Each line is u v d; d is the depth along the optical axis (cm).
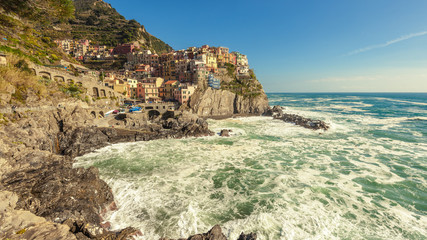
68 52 15750
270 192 3009
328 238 2128
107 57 15025
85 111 5731
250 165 4031
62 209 2284
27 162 3234
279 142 5672
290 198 2841
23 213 1922
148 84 9838
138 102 9119
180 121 7369
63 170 2919
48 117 4772
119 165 3981
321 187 3130
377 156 4462
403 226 2309
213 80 10675
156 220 2409
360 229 2259
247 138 6134
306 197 2864
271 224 2311
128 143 5400
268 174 3606
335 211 2564
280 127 7769
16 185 2497
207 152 4791
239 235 2136
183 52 14400
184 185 3231
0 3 5331
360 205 2688
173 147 5147
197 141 5744
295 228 2255
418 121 8431
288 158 4403
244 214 2520
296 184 3234
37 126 4206
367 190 3050
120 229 2250
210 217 2472
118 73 12088
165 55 13550
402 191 3022
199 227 2292
